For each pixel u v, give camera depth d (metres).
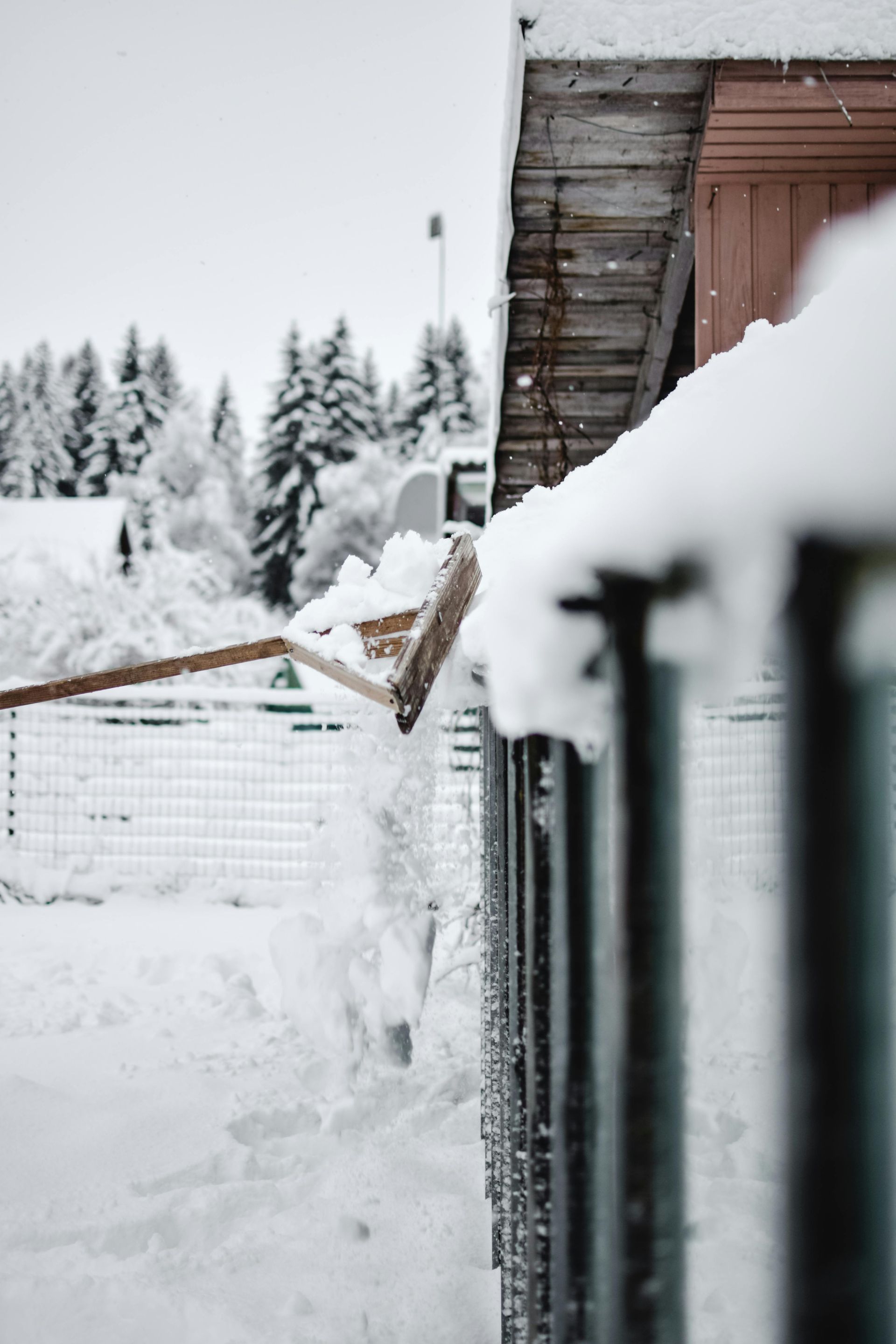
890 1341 0.52
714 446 0.60
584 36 5.15
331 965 3.46
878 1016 0.53
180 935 6.62
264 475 47.31
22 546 18.36
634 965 0.69
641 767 0.67
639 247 6.16
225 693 8.30
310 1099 3.45
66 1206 2.62
